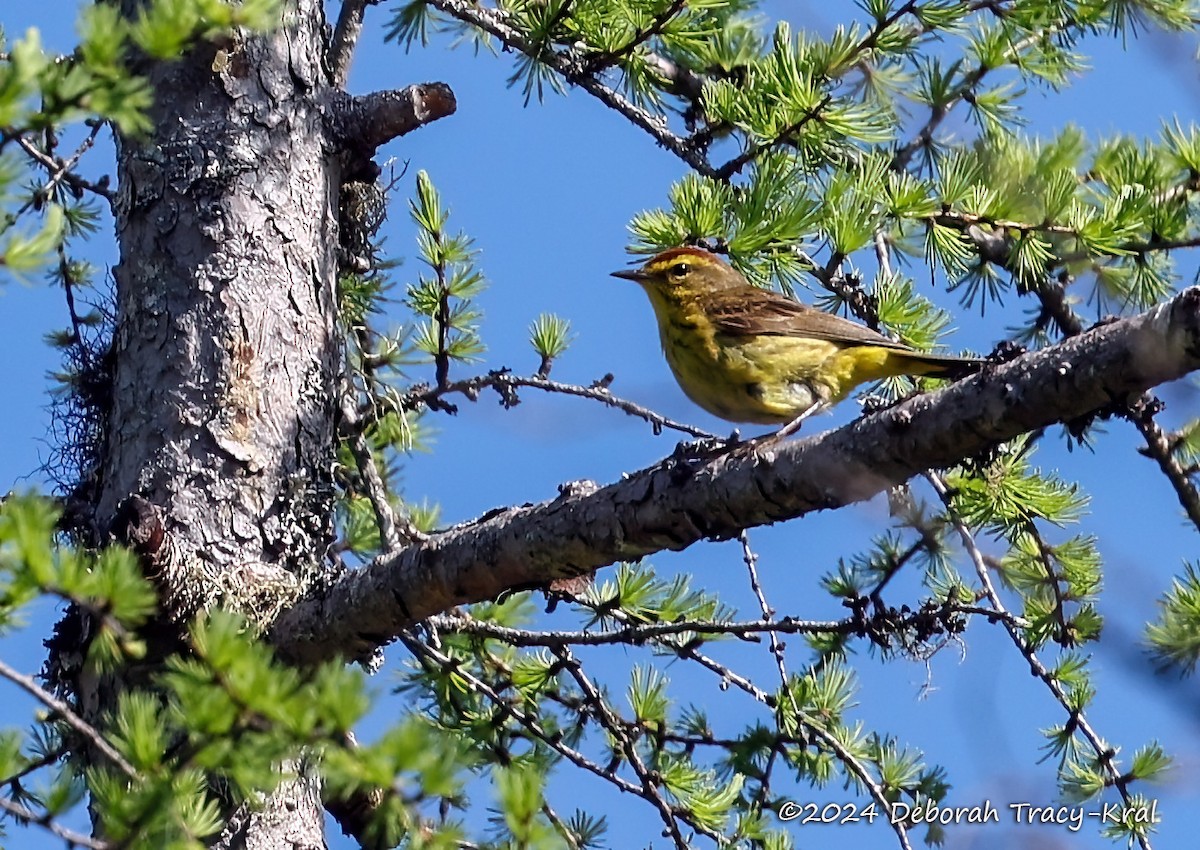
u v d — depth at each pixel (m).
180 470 10.09
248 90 10.88
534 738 12.04
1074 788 10.88
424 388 11.88
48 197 10.91
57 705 6.21
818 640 12.59
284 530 10.19
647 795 10.89
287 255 10.73
